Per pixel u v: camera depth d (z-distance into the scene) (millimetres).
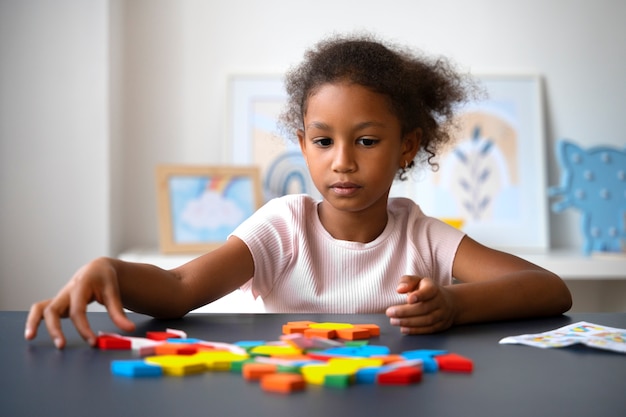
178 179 2418
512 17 2623
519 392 525
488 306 853
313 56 1157
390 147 1021
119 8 2521
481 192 2570
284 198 1171
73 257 2408
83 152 2404
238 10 2602
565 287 949
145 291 836
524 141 2594
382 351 641
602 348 680
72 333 746
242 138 2564
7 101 2393
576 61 2639
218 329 780
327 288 1116
